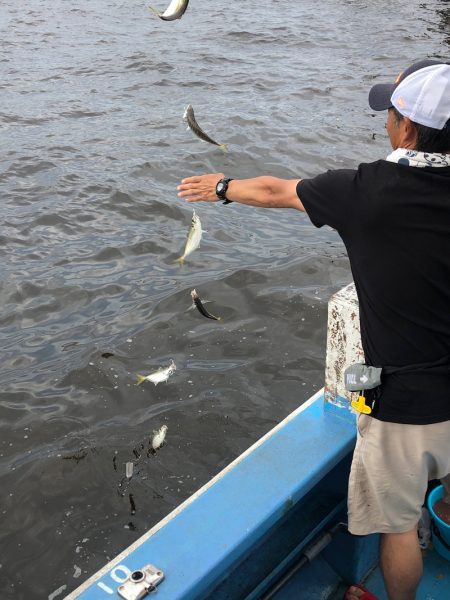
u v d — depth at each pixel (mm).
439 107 1895
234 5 24812
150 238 8164
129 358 6027
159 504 4641
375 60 17359
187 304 6801
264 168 10453
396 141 2062
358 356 2553
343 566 2953
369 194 1973
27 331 6441
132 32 20062
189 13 23047
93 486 4770
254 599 2537
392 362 2113
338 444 2611
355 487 2357
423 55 17906
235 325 6484
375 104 2115
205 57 17156
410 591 2416
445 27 21578
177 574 2082
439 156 1926
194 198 2398
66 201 9102
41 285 7152
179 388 5660
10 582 4117
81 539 4398
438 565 3010
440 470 2238
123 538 4402
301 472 2482
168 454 5035
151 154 10805
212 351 6125
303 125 12234
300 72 16000
